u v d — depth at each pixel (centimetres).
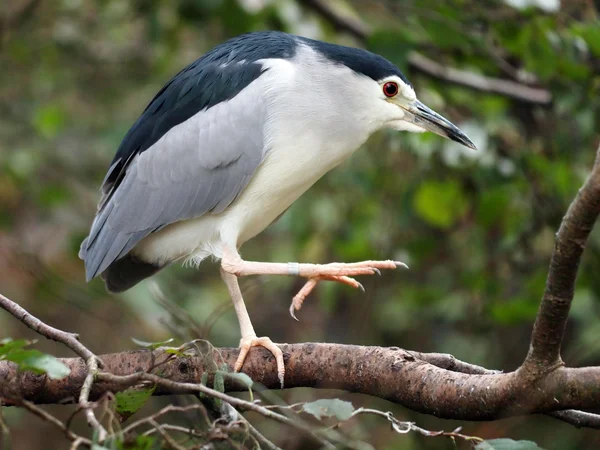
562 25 964
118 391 508
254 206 769
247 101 762
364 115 792
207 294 1224
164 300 815
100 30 1286
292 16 1104
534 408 499
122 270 826
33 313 1293
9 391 463
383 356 577
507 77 1149
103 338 1255
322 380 601
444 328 1226
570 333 1173
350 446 502
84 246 801
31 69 1312
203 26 1144
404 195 1087
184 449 427
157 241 789
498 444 471
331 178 1156
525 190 1067
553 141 1100
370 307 1129
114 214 782
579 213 432
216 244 770
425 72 1091
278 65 773
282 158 758
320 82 771
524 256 1077
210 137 761
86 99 1321
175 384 470
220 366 577
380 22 1280
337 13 1155
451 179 1084
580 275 1031
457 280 1155
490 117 1098
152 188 774
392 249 1147
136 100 1311
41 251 1298
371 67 786
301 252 1171
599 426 537
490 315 1060
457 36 988
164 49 1261
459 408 532
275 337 1360
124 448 420
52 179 1256
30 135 1273
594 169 424
